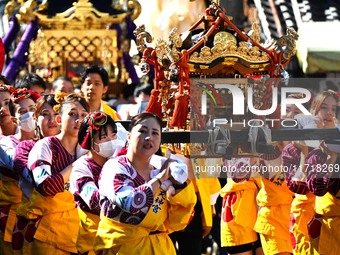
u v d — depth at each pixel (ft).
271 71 55.52
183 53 53.98
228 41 54.65
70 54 93.86
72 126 54.49
